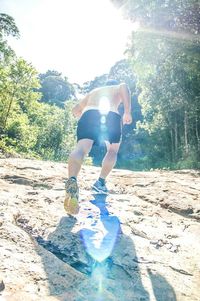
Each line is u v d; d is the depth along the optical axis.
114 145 4.04
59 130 58.50
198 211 4.26
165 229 3.45
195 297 2.32
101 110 3.66
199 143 34.50
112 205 3.95
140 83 39.56
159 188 5.46
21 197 3.70
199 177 7.64
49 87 140.62
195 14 23.19
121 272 2.47
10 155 8.87
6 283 2.00
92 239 2.88
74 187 3.08
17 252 2.40
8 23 35.50
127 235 3.09
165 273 2.56
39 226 3.00
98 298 2.08
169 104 41.41
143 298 2.21
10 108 37.41
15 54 36.78
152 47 25.41
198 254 2.99
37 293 1.98
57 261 2.40
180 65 28.03
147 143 64.94
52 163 6.76
